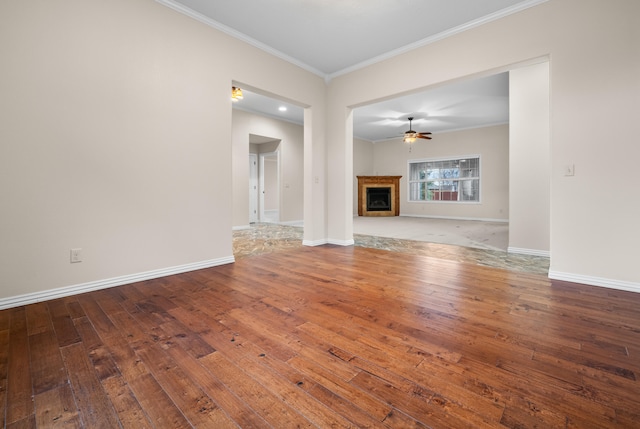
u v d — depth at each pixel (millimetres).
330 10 3223
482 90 5801
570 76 2805
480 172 9328
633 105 2545
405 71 3992
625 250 2619
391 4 3111
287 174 8312
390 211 11031
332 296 2510
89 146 2609
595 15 2680
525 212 4203
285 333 1854
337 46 3973
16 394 1290
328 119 4969
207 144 3422
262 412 1188
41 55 2361
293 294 2561
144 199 2955
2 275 2244
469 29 3424
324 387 1341
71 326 1952
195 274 3193
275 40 3832
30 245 2354
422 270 3330
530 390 1312
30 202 2346
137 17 2861
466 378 1399
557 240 2926
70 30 2490
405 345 1705
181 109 3193
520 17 3068
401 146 10875
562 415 1162
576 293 2551
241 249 4594
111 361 1547
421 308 2242
